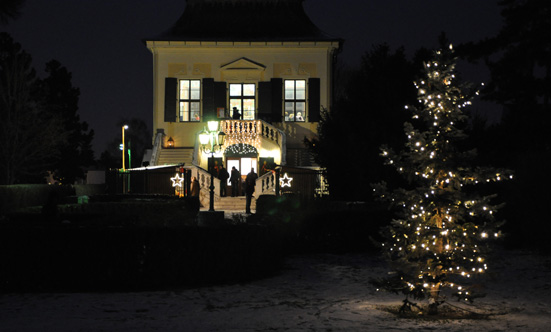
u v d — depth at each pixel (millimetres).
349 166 19422
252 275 11242
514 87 22953
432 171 8453
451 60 8492
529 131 21438
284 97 39188
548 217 13984
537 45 22891
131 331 6820
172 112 38750
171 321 7441
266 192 32531
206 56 39031
